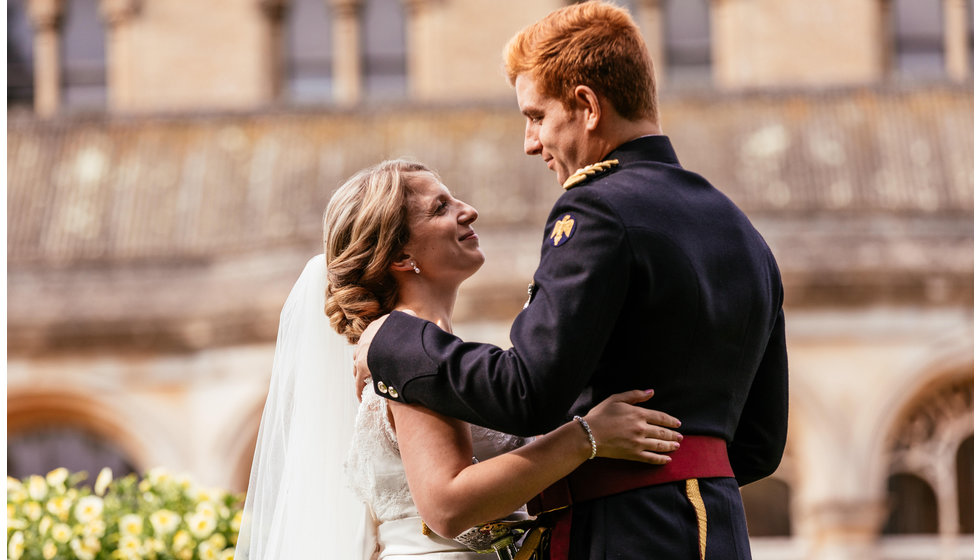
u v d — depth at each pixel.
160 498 5.37
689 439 2.55
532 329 2.45
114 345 18.20
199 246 18.56
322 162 19.00
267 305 17.73
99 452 18.47
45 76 21.62
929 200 17.97
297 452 3.22
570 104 2.68
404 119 19.33
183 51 21.77
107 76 21.83
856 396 17.47
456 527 2.53
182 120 19.83
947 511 17.48
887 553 17.45
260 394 17.78
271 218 18.44
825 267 17.44
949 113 18.92
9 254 18.53
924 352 17.44
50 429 18.44
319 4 22.06
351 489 2.97
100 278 18.45
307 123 19.55
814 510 17.39
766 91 19.41
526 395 2.41
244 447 17.91
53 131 19.75
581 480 2.58
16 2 21.77
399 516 2.87
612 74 2.65
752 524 18.67
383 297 2.85
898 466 17.69
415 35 21.92
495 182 18.25
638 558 2.48
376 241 2.83
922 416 17.77
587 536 2.55
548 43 2.69
